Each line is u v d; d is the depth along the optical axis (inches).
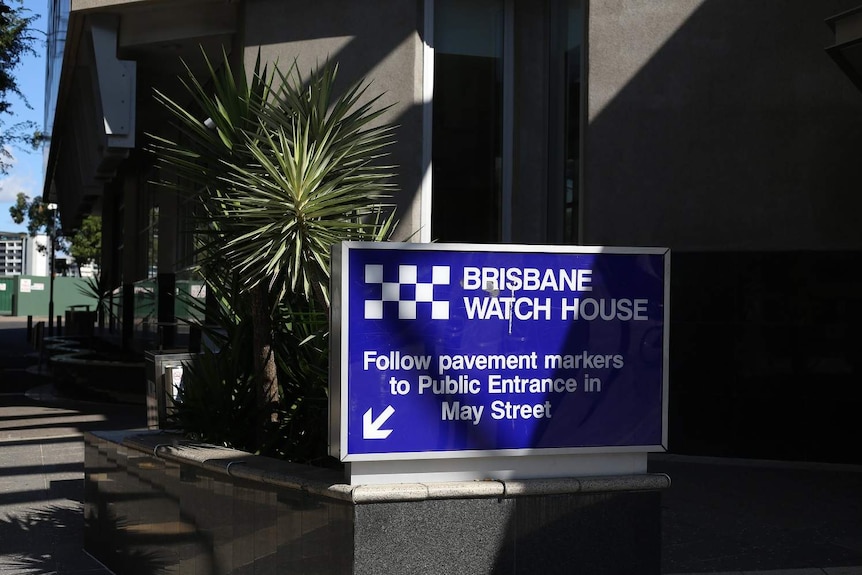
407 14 483.2
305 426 246.4
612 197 438.0
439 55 498.9
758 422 416.8
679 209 432.5
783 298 417.1
